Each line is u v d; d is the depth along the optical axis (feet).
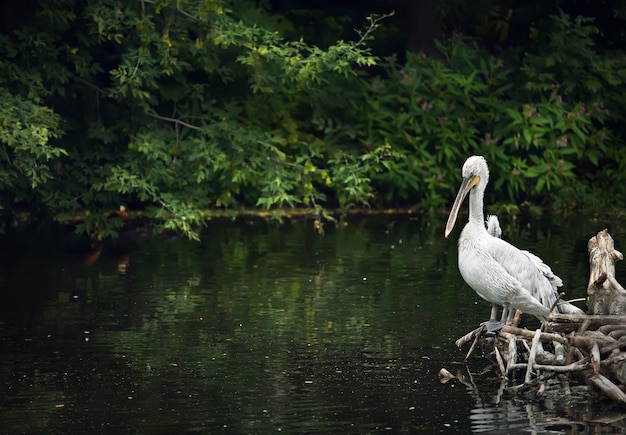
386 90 73.46
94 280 49.37
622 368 32.91
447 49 77.46
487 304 45.01
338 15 88.22
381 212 70.69
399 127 71.51
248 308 44.29
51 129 59.62
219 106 70.28
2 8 61.46
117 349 38.40
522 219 67.77
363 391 33.81
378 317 42.91
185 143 63.72
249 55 61.11
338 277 50.11
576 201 71.67
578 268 51.06
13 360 37.01
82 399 32.94
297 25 86.17
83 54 63.77
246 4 72.95
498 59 76.23
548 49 76.54
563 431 30.19
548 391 33.99
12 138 54.75
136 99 63.36
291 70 60.59
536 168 71.10
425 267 52.44
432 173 71.05
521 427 30.53
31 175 56.90
